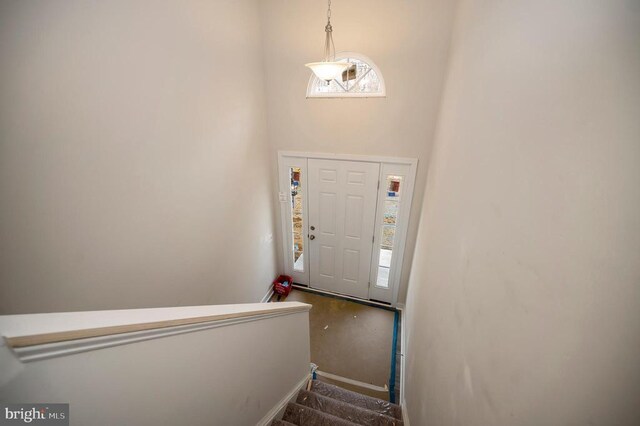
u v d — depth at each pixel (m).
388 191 3.37
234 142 2.71
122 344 0.71
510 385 0.67
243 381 1.38
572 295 0.49
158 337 0.83
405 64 2.72
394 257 3.67
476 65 1.37
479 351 0.89
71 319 0.62
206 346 1.07
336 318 3.75
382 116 3.00
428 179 2.89
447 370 1.22
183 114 2.00
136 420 0.78
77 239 1.36
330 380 2.94
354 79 3.02
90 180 1.39
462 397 0.99
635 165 0.38
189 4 1.94
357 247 3.79
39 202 1.18
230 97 2.57
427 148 3.00
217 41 2.29
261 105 3.19
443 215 1.77
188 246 2.18
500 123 0.95
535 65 0.73
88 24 1.30
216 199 2.49
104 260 1.50
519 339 0.65
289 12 2.81
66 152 1.26
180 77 1.93
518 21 0.88
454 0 2.38
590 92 0.49
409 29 2.58
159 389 0.86
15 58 1.05
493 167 0.97
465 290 1.12
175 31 1.84
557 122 0.59
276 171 3.63
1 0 0.99
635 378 0.36
